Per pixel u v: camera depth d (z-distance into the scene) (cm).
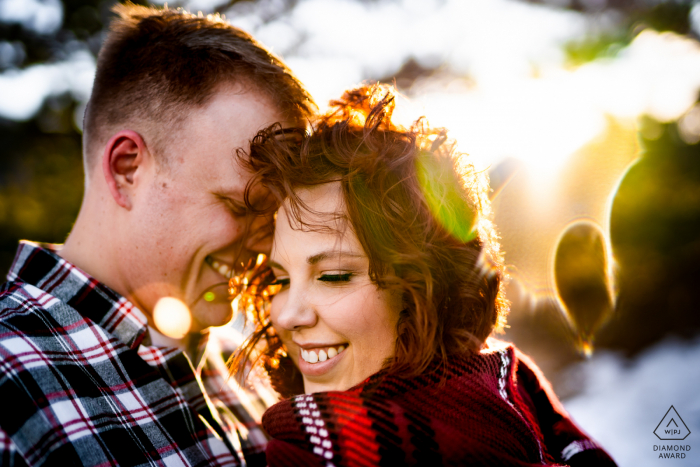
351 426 93
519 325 498
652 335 672
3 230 525
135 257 133
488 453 91
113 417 112
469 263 109
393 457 90
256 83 133
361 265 105
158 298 137
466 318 109
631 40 689
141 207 131
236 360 144
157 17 144
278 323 109
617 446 380
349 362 107
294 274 108
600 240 350
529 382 133
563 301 439
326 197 106
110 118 137
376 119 113
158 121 130
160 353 132
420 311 100
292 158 110
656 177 743
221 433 136
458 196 113
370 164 104
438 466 90
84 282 128
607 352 648
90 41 534
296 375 138
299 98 138
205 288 140
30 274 128
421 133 118
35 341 110
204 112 129
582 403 484
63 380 108
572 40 651
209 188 130
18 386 100
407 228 103
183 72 131
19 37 517
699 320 682
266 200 127
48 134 545
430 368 103
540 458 104
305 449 96
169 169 130
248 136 129
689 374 515
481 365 108
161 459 114
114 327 127
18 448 94
